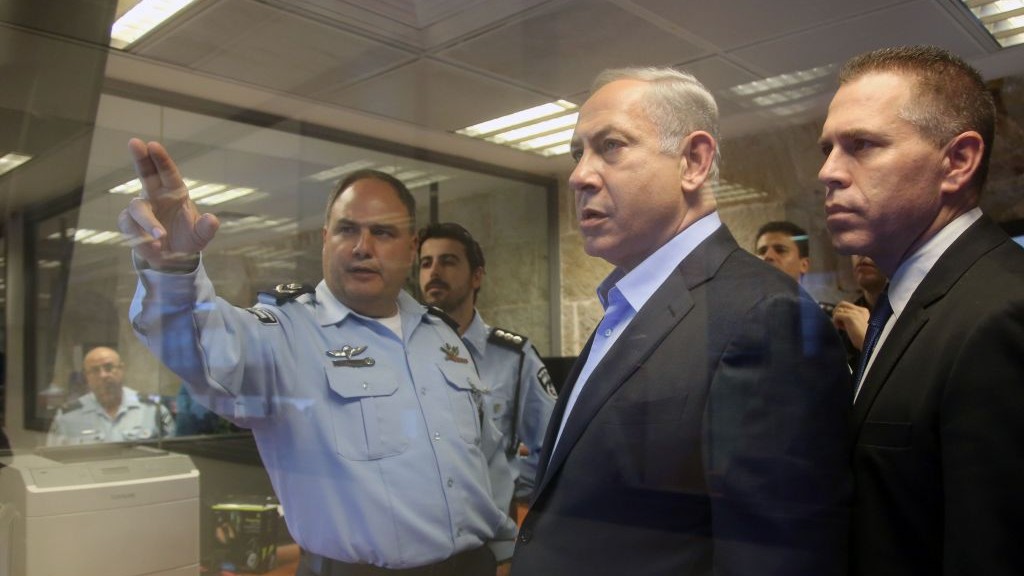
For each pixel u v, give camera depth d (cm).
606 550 81
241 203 108
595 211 88
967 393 70
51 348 102
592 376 85
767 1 97
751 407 77
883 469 77
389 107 109
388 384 104
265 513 100
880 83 83
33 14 103
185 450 99
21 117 109
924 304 79
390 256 105
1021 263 77
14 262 106
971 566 68
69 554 93
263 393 101
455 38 105
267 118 110
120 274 98
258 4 100
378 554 102
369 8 101
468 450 107
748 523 76
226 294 102
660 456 79
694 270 85
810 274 91
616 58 109
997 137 104
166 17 103
